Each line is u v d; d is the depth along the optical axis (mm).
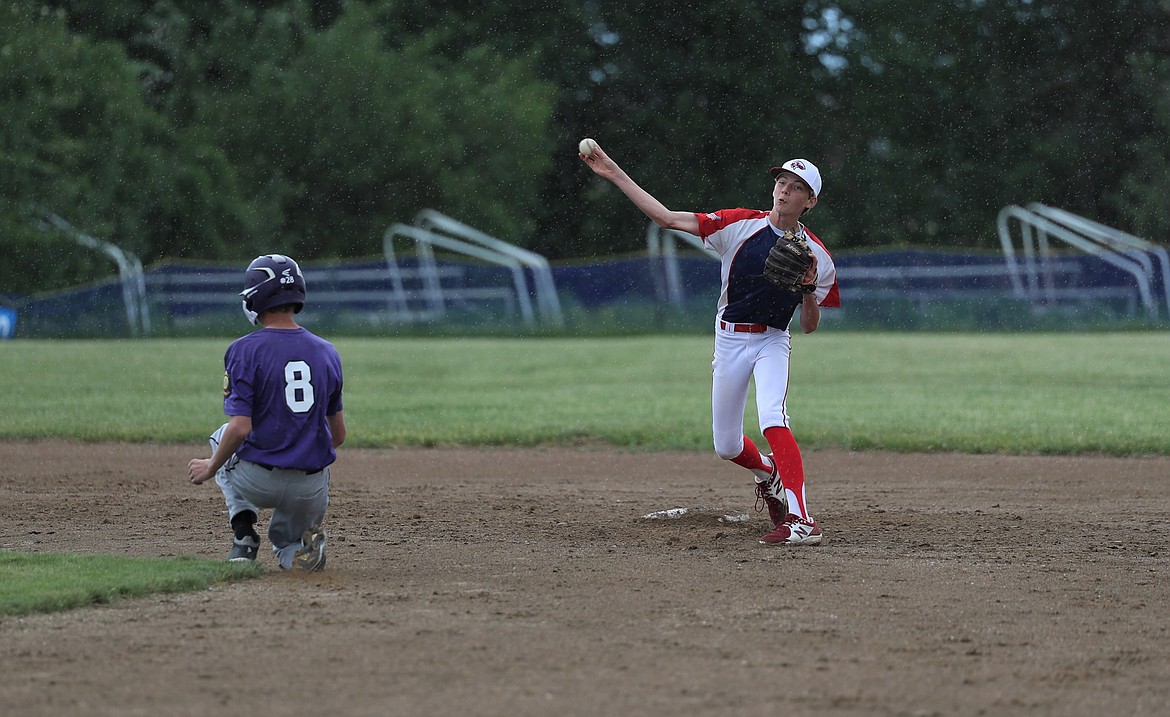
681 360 75062
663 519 27062
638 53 140625
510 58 141875
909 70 141250
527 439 42875
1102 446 40156
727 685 14180
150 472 35438
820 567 21578
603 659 15234
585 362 74000
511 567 21469
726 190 141875
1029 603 18719
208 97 132000
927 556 22844
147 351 78812
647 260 113125
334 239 133250
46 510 28375
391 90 132750
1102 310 107750
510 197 137000
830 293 24078
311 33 135000
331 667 14742
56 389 57250
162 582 18969
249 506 20141
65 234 116188
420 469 36906
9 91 117750
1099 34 139875
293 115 131000
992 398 54000
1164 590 19797
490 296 111000
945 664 15211
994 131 141875
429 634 16359
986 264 114562
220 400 53406
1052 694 14062
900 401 52875
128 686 14008
